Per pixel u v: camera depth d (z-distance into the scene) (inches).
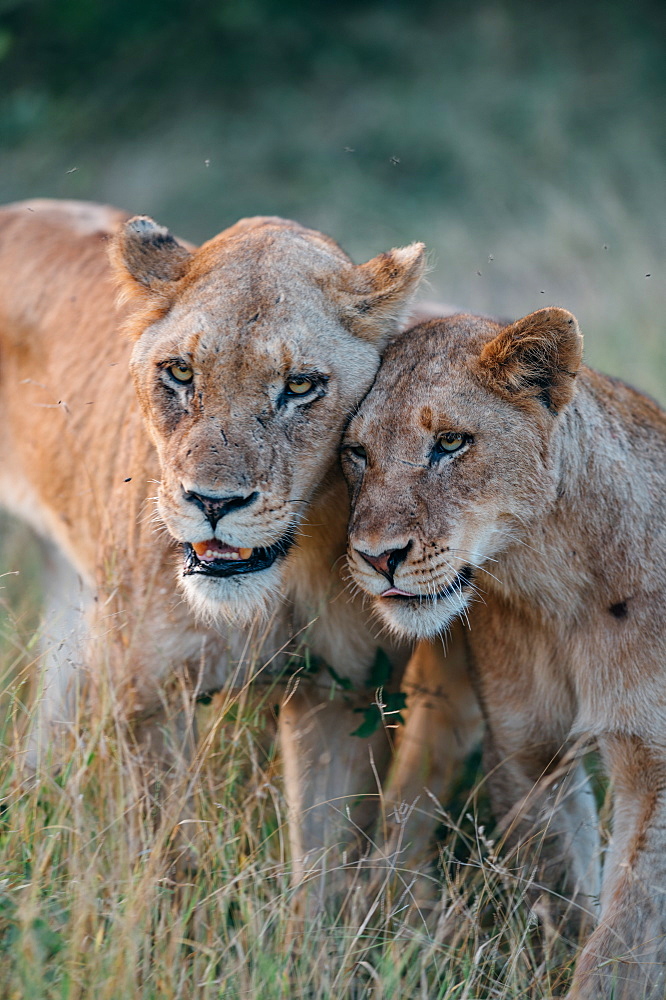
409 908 257.9
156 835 244.1
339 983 228.5
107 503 289.0
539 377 234.8
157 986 217.3
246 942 231.5
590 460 244.4
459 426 232.2
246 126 860.6
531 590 247.4
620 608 242.1
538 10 1002.7
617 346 538.6
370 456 236.2
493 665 259.8
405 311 257.0
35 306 344.8
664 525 245.9
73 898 225.3
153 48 904.3
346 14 979.3
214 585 239.1
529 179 783.7
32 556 397.1
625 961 226.1
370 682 274.8
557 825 260.4
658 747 237.1
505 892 261.6
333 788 284.5
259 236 258.7
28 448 345.4
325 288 249.6
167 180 806.5
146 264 263.0
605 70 929.5
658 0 990.4
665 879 231.8
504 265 674.8
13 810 243.3
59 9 882.8
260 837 269.3
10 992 207.0
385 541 228.7
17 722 277.3
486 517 235.9
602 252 668.1
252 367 232.7
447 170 809.5
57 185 785.6
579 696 249.1
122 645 264.7
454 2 1011.9
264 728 285.9
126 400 292.8
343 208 764.6
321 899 252.7
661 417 273.0
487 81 901.8
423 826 296.4
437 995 236.1
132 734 259.6
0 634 300.0
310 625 259.9
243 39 927.7
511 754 262.1
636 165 794.8
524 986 238.5
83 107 850.1
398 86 908.0
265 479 231.6
